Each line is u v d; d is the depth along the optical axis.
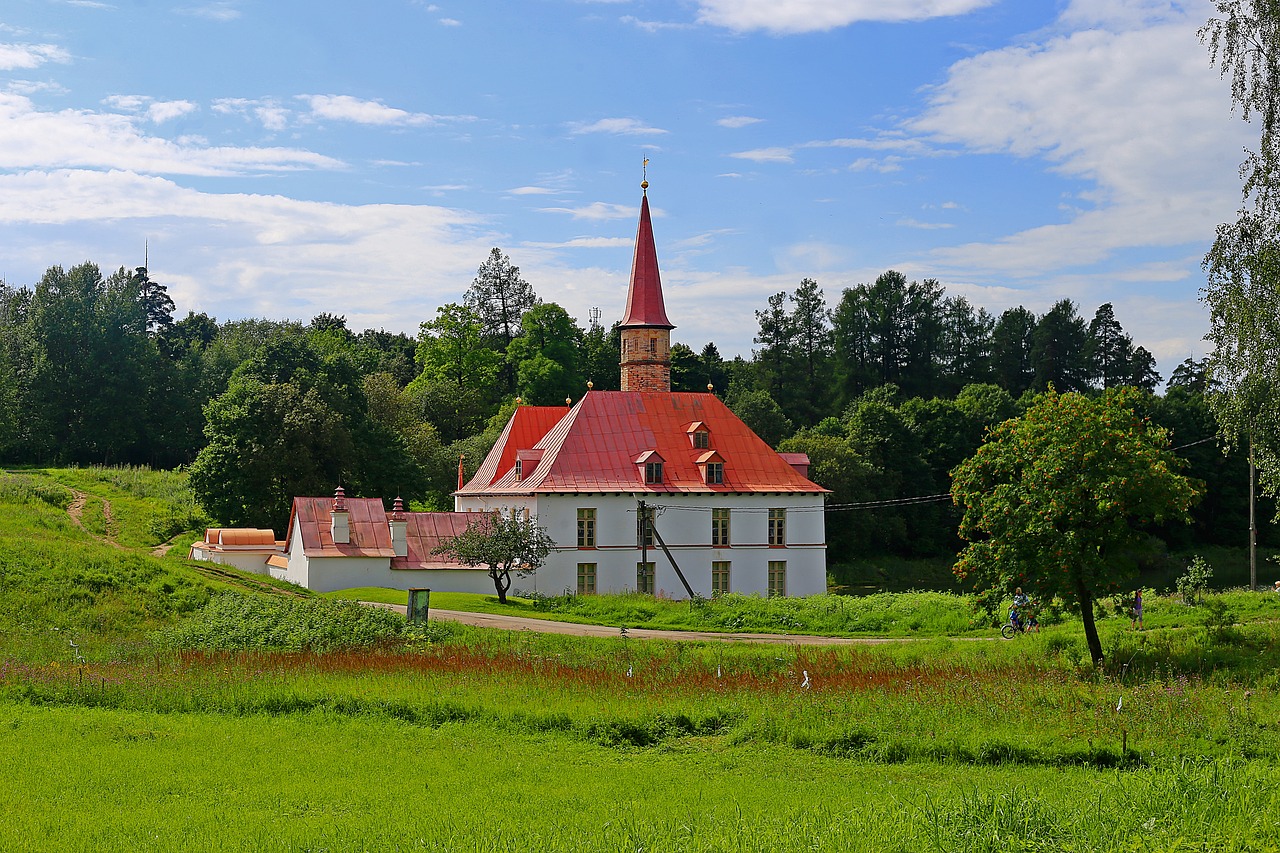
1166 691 30.06
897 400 134.75
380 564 65.75
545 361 139.12
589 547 73.12
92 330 123.06
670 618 56.81
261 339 173.75
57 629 40.09
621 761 24.78
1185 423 118.50
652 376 84.69
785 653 41.56
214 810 19.19
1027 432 38.50
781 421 125.94
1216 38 40.00
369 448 96.00
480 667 34.53
